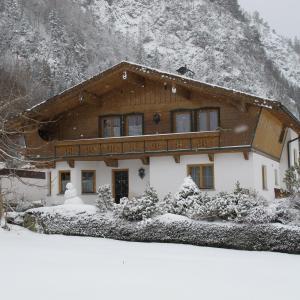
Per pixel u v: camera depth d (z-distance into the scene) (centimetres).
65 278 1024
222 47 18138
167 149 2391
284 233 1620
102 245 1720
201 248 1691
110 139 2498
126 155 2464
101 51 14550
